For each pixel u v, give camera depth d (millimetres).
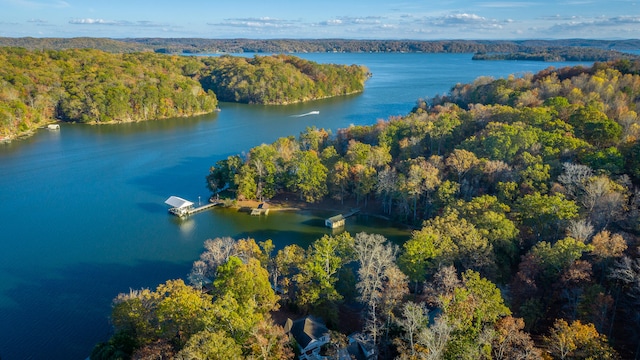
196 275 93125
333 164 146750
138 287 99125
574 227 84188
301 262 86375
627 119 139125
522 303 75688
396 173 139250
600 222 90750
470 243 84562
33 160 190625
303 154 145875
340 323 82750
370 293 78312
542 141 128625
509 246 88750
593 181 99000
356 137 174500
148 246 117438
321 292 82062
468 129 161250
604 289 71562
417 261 85188
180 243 119312
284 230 127812
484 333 57719
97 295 96125
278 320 81500
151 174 173375
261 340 59781
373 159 144375
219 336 56719
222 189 156500
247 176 142125
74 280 101750
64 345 81312
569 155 123000
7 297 95000
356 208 141750
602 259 76062
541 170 113312
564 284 73938
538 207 94875
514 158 126000
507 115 155000
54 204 144000
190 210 138250
